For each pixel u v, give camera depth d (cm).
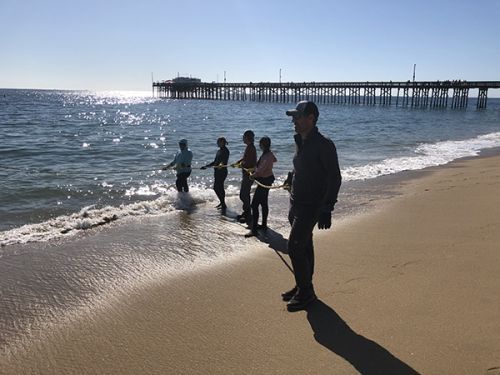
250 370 321
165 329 383
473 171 1320
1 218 780
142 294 458
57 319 406
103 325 393
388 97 8131
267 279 497
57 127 3169
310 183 407
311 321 391
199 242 643
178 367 327
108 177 1219
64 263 550
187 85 11944
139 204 867
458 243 593
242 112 6041
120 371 324
